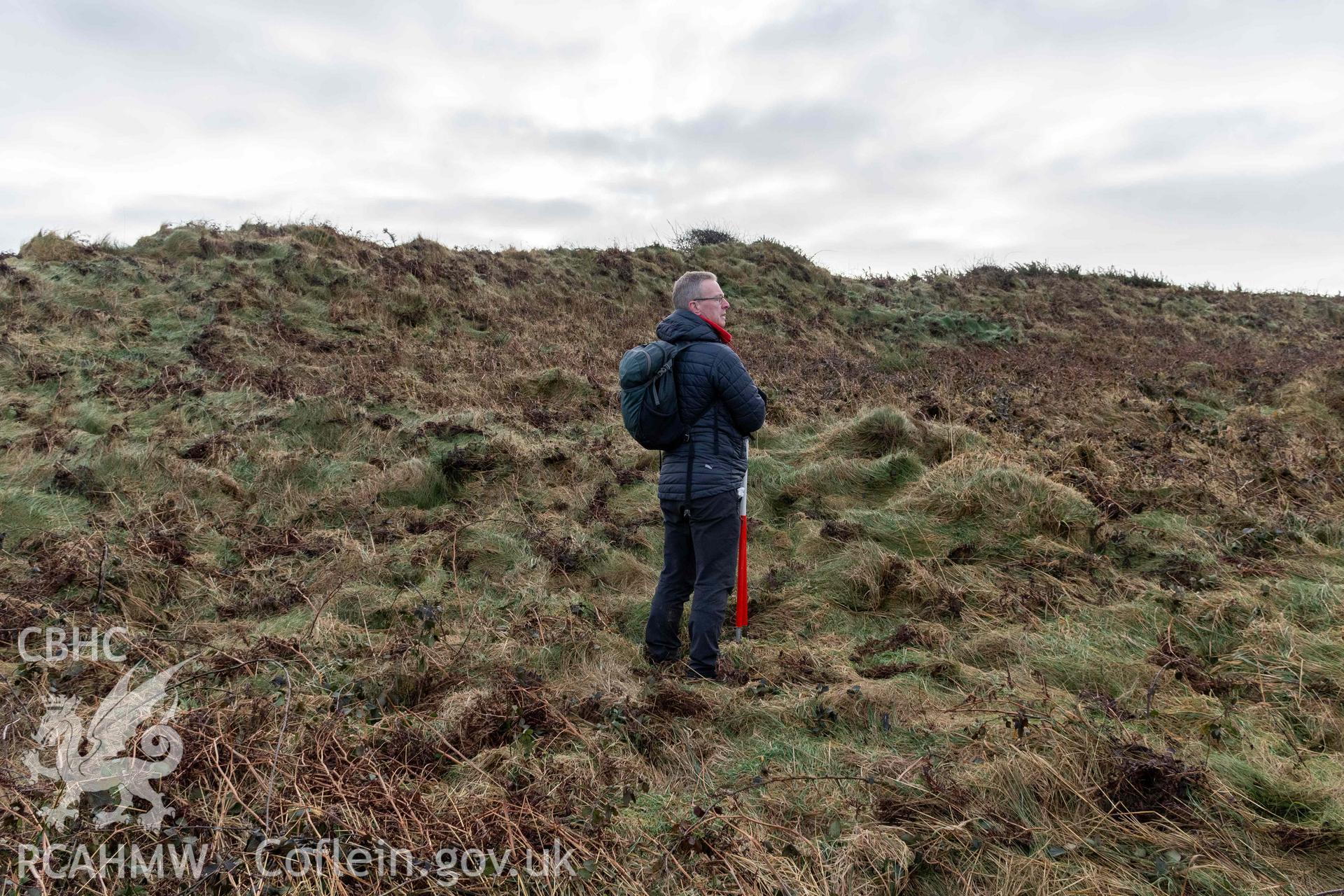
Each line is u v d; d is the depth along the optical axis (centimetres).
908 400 814
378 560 480
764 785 274
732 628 441
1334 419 827
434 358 971
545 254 1628
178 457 598
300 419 692
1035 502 519
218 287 1047
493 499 592
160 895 211
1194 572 468
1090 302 1825
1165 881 235
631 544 537
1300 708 330
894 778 278
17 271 979
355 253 1288
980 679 362
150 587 431
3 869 218
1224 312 1886
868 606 459
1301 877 238
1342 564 477
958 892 233
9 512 495
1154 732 312
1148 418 819
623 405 384
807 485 597
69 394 712
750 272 1731
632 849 242
